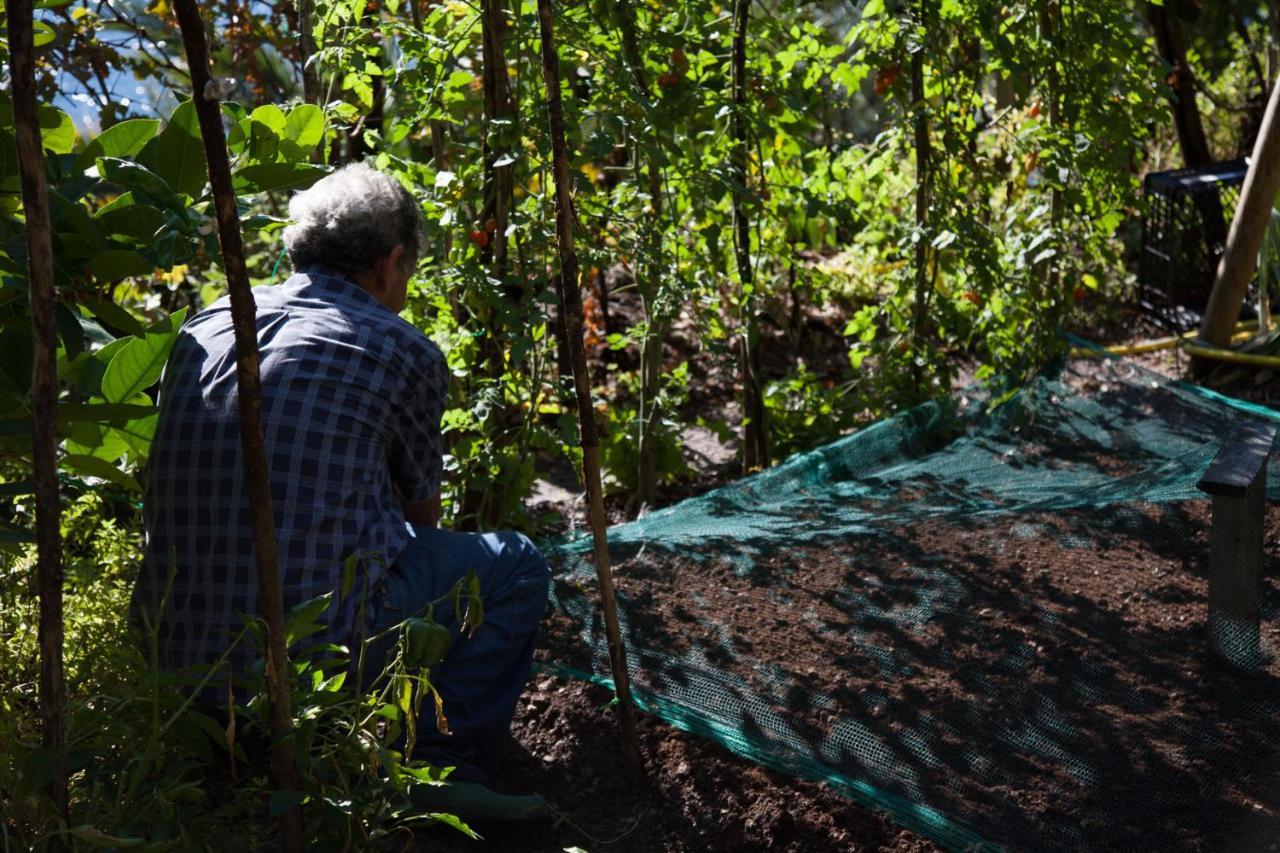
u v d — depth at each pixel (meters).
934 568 3.29
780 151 4.31
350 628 2.26
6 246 1.90
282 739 1.79
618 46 3.57
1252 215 4.70
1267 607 3.01
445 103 3.58
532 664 2.93
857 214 4.21
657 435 4.21
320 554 2.23
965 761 2.50
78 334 1.94
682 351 5.52
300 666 1.93
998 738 2.57
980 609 3.07
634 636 3.02
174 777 1.87
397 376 2.36
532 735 2.71
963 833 2.27
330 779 1.98
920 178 4.39
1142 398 4.39
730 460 4.73
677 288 3.65
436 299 3.44
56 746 1.67
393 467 2.48
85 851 1.77
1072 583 3.17
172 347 2.26
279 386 2.27
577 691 2.83
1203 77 7.30
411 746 1.86
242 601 2.21
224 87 1.58
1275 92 4.55
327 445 2.26
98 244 1.92
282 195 4.80
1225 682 2.72
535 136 3.25
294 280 2.46
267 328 2.34
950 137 4.23
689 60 3.90
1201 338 4.97
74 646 2.32
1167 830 2.27
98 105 4.16
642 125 3.43
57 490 1.62
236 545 2.21
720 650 2.94
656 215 3.86
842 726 2.63
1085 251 4.67
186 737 2.00
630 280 5.93
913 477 4.00
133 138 2.11
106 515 3.31
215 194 1.62
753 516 3.69
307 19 3.61
